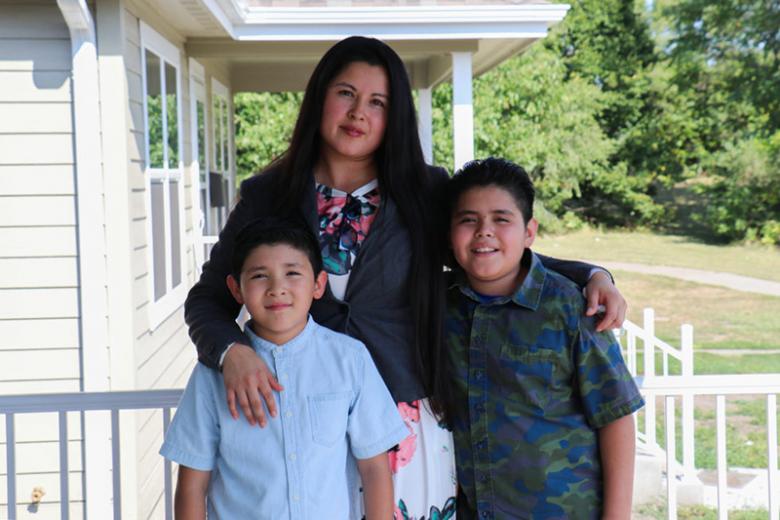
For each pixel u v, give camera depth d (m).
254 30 7.30
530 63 22.36
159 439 5.85
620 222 24.69
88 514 5.08
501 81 22.22
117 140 5.16
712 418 8.77
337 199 2.49
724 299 16.25
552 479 2.34
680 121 24.31
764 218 22.42
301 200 2.48
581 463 2.35
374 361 2.41
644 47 25.33
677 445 7.75
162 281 6.43
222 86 10.88
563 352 2.33
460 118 7.79
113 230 5.17
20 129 5.09
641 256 21.08
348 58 2.44
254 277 2.27
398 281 2.42
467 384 2.40
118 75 5.15
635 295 16.75
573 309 2.33
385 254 2.41
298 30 7.29
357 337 2.41
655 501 6.11
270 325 2.28
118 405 2.96
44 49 5.07
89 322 5.14
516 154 22.58
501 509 2.38
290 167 2.50
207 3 6.11
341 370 2.32
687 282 17.91
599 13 25.27
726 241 22.78
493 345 2.37
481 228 2.34
